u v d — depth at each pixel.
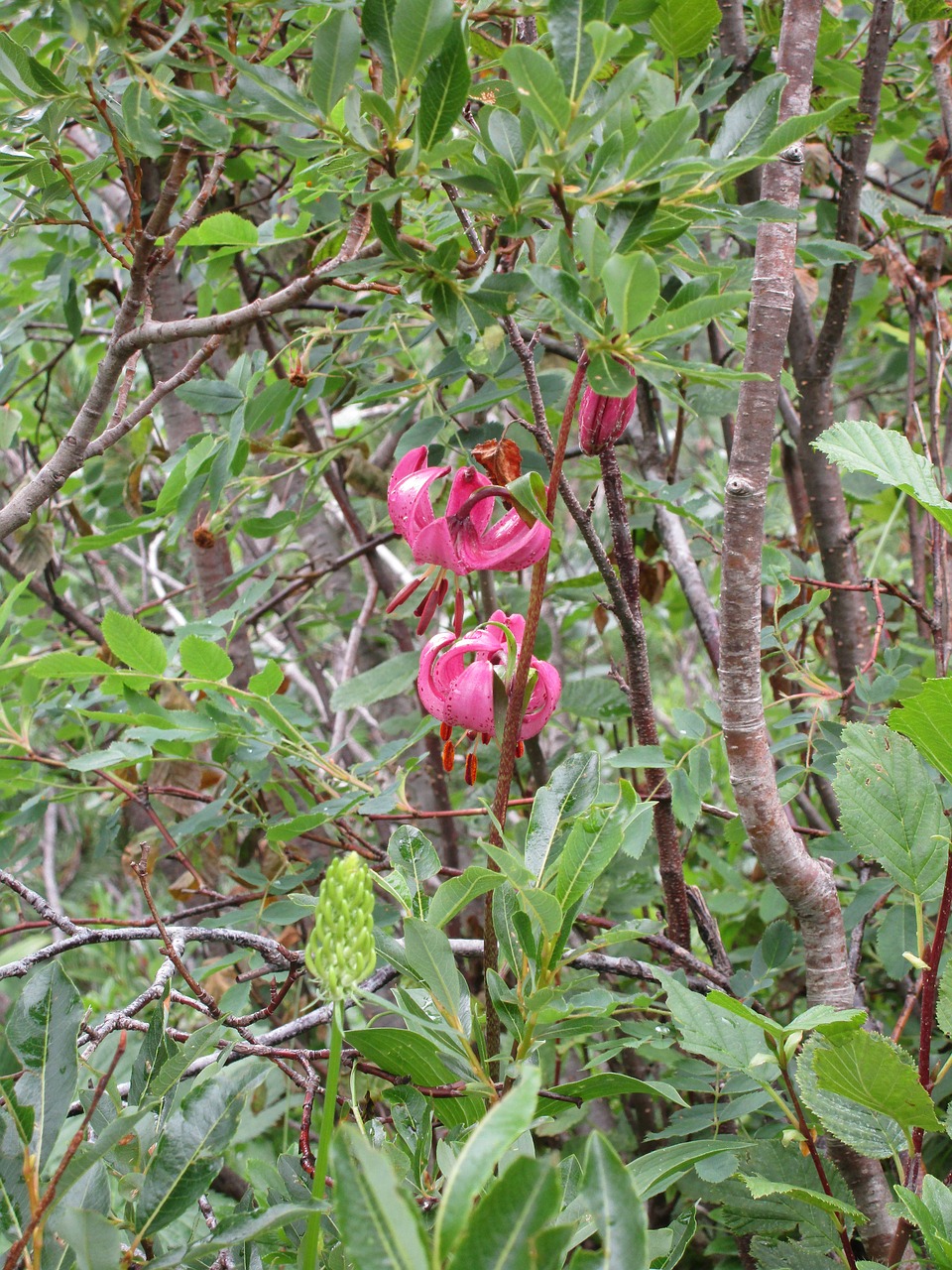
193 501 2.18
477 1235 0.68
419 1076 1.19
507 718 1.26
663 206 1.31
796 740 1.97
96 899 4.38
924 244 2.97
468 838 3.05
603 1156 0.74
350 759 3.19
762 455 1.40
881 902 1.88
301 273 2.71
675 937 1.84
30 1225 0.93
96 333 3.11
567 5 1.13
